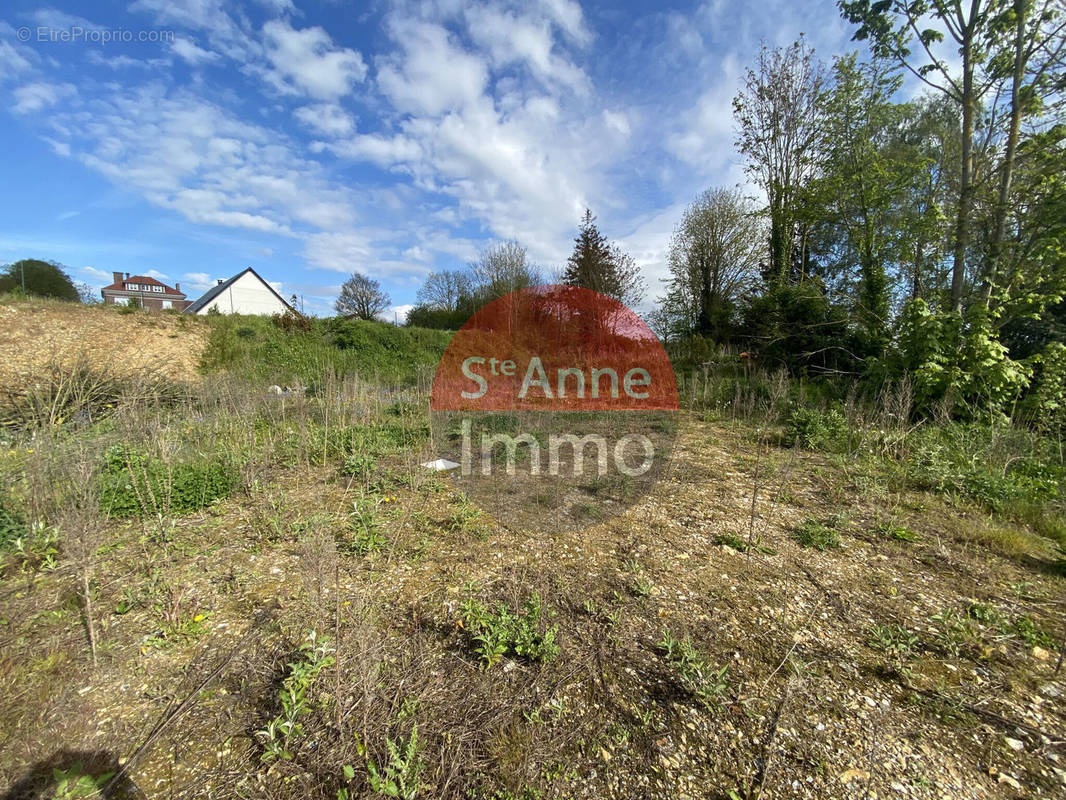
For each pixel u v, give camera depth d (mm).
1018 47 6977
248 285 29703
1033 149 7031
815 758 1496
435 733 1565
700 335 15234
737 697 1746
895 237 9008
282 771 1434
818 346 10078
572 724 1625
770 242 15578
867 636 2131
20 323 10664
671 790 1395
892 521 3445
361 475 4414
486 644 1967
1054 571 2756
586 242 17438
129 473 3488
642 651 1998
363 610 2225
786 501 3904
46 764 1437
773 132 14578
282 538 3080
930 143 11023
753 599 2420
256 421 5898
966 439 5008
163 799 1344
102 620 2160
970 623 2229
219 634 2096
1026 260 6984
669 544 3068
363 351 15016
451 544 3039
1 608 2135
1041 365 6602
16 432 4137
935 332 6211
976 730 1613
